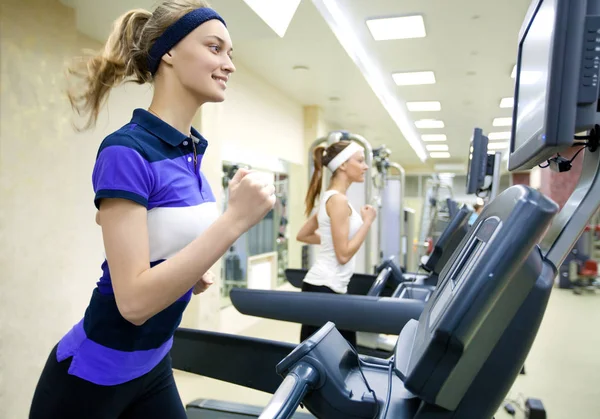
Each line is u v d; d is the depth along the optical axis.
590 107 0.72
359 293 2.61
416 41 4.41
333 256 2.13
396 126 8.08
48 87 2.25
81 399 0.91
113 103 3.08
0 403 2.05
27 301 2.15
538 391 2.99
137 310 0.75
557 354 3.85
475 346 0.58
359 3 3.63
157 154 0.86
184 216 0.89
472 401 0.62
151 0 2.42
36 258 2.19
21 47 2.12
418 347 0.71
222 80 0.92
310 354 0.84
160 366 1.07
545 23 0.82
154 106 0.94
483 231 0.64
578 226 0.77
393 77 5.65
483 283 0.54
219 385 3.02
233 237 0.77
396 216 5.94
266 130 5.34
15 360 2.11
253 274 5.22
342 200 2.08
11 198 2.08
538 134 0.78
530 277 0.56
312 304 1.68
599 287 7.11
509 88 5.96
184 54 0.88
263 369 1.35
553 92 0.70
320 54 4.34
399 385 0.88
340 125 8.12
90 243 2.95
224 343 1.40
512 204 0.55
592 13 0.75
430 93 6.39
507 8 3.65
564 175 8.06
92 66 0.98
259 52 4.30
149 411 1.06
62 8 2.35
